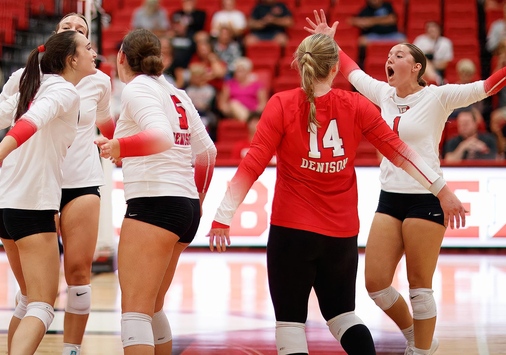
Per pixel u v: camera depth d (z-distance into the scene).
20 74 6.76
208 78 18.94
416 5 21.19
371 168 14.71
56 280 6.05
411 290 6.96
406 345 7.97
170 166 5.82
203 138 6.42
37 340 5.79
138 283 5.68
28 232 5.96
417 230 6.81
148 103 5.64
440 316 9.38
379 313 9.62
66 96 5.86
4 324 8.88
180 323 8.98
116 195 14.94
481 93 6.81
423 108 6.94
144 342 5.62
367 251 7.10
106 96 7.13
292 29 20.84
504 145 16.47
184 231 5.89
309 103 5.63
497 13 20.88
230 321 9.09
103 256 12.54
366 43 19.72
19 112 5.99
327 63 5.62
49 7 20.75
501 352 7.71
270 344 8.04
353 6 21.39
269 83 19.31
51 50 6.12
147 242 5.68
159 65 5.96
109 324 8.83
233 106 18.31
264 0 20.70
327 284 5.77
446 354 7.64
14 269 6.50
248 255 14.48
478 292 10.89
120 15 21.88
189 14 20.45
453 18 20.81
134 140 5.25
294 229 5.61
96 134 12.38
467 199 14.66
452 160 15.28
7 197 6.00
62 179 6.51
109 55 20.42
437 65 18.77
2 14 20.53
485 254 14.50
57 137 6.02
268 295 10.68
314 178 5.65
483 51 20.08
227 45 19.55
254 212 15.08
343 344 5.68
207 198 15.15
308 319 9.30
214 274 12.40
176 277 12.12
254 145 5.63
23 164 5.98
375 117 5.75
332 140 5.63
